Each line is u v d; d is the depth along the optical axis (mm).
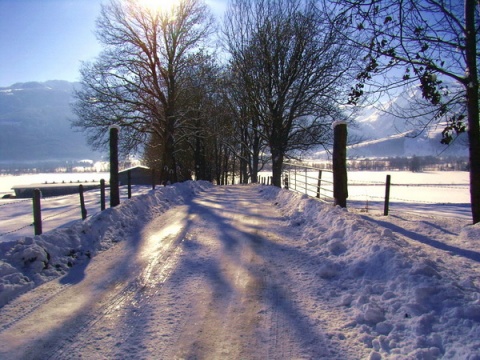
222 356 3277
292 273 5398
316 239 6906
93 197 24984
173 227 8812
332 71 20609
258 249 6695
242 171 46875
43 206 19703
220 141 37156
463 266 5270
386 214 10586
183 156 41219
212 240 7434
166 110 27828
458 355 2934
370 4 6215
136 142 28031
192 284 4996
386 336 3477
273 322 3895
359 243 5738
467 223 8617
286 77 21734
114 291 4789
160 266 5785
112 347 3439
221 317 4020
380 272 4730
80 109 27562
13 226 13141
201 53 28734
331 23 6625
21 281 4879
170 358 3246
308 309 4191
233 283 5020
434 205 17656
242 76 23078
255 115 23859
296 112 22812
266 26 21984
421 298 3812
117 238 7574
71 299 4547
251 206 12672
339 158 9594
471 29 7590
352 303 4250
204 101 31469
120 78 26797
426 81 6777
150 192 12477
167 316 4055
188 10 27297
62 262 5781
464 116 7695
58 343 3512
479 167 8297
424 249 6172
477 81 7723
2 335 3662
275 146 22766
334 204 9695
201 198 16000
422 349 3100
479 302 3531
